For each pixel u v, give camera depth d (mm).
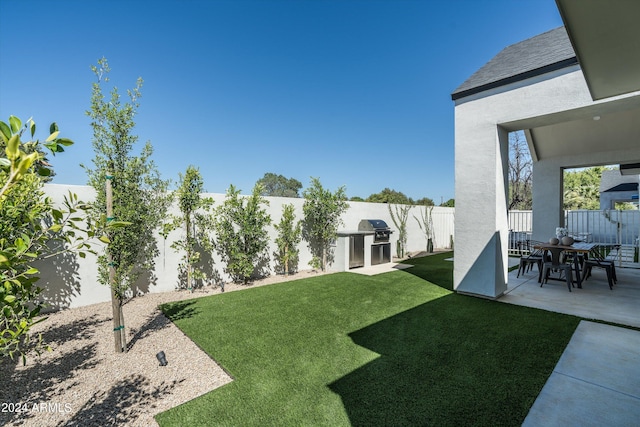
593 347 3721
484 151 6035
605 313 5012
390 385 2936
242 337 4156
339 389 2879
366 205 11820
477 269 6152
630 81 3422
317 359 3492
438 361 3410
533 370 3191
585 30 2520
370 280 7953
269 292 6719
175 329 4516
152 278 6648
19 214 2441
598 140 9039
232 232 7566
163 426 2398
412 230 14031
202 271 7410
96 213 4324
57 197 5402
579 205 28078
